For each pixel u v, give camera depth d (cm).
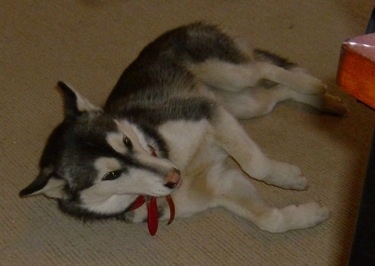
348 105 194
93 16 234
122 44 223
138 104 177
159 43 192
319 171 182
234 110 194
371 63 91
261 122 195
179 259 174
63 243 180
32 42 229
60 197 167
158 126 172
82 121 163
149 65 186
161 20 228
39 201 188
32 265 177
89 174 160
